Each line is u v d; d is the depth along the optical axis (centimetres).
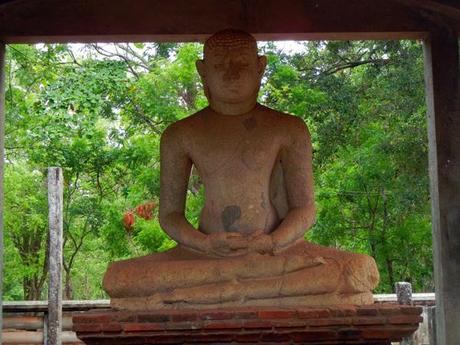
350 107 1277
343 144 1306
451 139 728
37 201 1603
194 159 630
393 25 742
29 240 1753
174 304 563
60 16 743
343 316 541
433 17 740
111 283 570
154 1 748
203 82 649
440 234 720
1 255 719
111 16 746
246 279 565
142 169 1396
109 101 1389
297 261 565
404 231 1336
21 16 739
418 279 1470
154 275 568
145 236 1314
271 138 624
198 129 631
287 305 560
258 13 746
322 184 1338
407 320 545
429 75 741
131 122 1444
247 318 538
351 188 1314
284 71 1327
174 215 624
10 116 1358
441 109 731
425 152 1194
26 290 1788
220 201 615
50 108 1328
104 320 540
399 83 1230
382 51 1322
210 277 563
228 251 583
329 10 745
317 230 1338
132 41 759
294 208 622
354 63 1351
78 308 1073
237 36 630
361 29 742
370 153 1221
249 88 625
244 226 607
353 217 1380
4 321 1023
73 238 1708
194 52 1357
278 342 545
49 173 1048
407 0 718
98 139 1440
